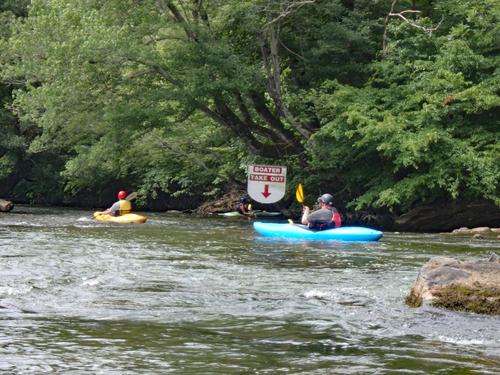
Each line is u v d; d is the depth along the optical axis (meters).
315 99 29.97
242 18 29.81
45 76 29.22
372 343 7.93
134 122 29.84
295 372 6.70
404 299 10.48
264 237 21.44
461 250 18.50
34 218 29.78
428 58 30.47
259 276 12.93
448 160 27.31
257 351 7.50
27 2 44.03
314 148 30.41
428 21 30.48
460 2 30.52
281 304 10.17
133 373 6.57
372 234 21.02
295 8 30.25
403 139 27.03
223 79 28.91
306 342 7.95
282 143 32.47
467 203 28.45
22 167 46.28
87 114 30.44
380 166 29.97
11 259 14.59
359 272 13.69
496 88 28.28
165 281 12.14
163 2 29.28
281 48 32.44
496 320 9.11
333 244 19.66
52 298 10.27
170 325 8.69
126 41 27.88
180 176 38.03
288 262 15.19
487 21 29.23
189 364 6.93
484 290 9.61
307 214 22.14
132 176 43.44
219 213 37.91
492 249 18.84
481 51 29.73
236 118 31.98
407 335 8.35
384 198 27.50
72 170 34.12
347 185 31.09
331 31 30.91
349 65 31.72
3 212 34.69
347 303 10.27
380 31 32.31
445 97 28.03
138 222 28.42
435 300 9.75
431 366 6.98
